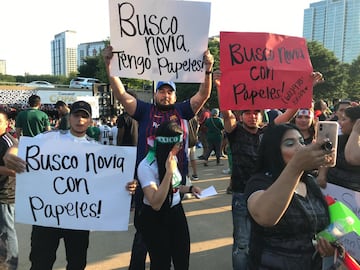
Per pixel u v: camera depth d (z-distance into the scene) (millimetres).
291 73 3383
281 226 1793
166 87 3105
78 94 31516
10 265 3115
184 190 2889
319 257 1891
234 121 3402
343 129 2896
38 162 2717
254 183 1914
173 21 3078
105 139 6289
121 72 3078
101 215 2758
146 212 2695
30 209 2734
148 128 3051
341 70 42344
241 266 3287
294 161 1542
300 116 3604
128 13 3027
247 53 3301
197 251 4250
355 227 1929
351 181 2770
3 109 3076
